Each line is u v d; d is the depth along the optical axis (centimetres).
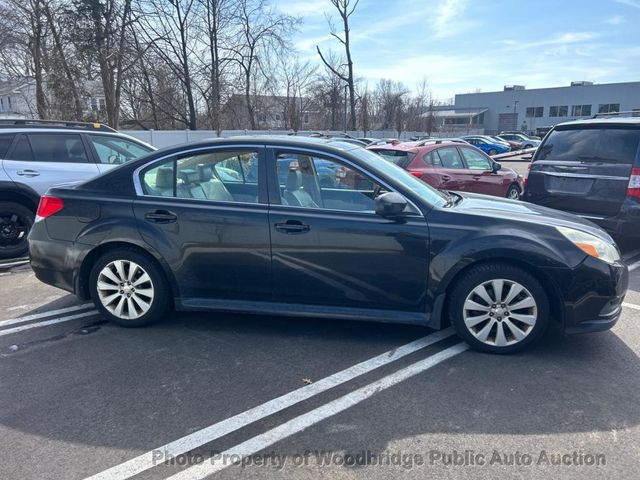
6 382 338
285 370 353
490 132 7569
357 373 348
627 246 720
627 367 352
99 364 363
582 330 361
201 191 406
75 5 2306
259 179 396
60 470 250
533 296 360
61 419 295
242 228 390
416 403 309
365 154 420
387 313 386
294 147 396
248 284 400
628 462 253
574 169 637
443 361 363
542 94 7056
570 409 300
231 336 411
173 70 2778
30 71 2731
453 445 267
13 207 661
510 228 362
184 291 412
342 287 386
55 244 424
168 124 3070
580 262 353
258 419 293
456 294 372
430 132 4600
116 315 427
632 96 6412
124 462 256
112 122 2475
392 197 363
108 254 418
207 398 316
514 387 326
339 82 3669
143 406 308
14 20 2491
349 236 376
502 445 267
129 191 414
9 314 466
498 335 369
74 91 2434
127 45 2469
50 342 402
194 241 398
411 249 370
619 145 607
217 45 2830
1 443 272
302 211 386
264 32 2977
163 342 400
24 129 664
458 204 412
